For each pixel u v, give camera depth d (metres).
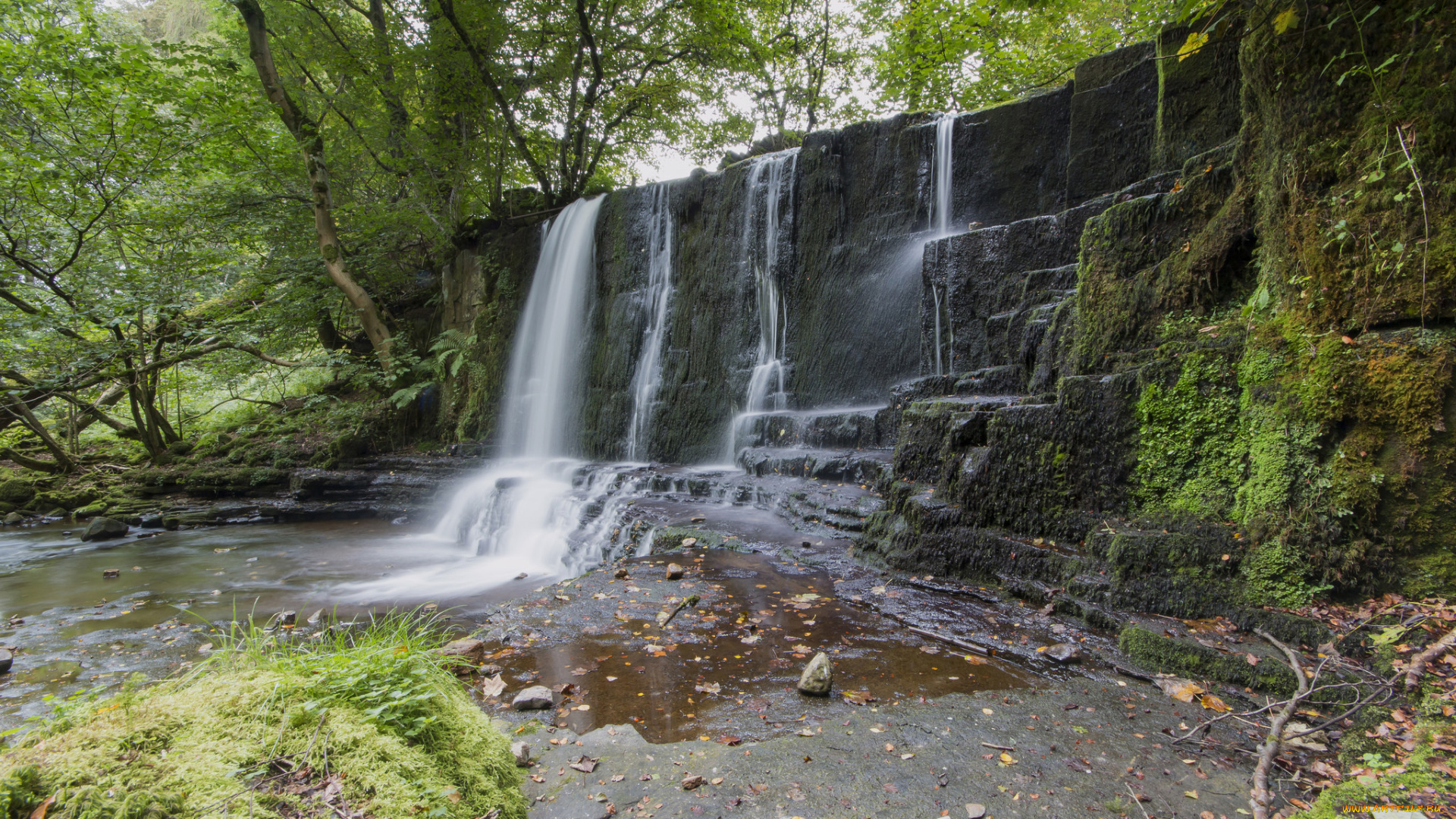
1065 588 4.43
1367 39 3.72
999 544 4.92
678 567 5.50
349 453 14.20
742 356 11.70
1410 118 3.53
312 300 15.66
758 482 8.45
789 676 3.62
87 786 1.34
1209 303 4.85
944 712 3.14
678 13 15.77
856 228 10.73
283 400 17.41
